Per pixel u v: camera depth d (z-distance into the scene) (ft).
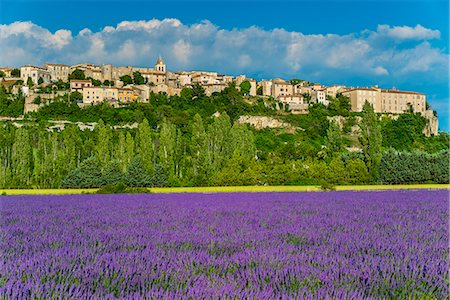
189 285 21.71
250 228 45.57
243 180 199.82
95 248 32.99
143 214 65.31
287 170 202.69
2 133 212.02
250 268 25.98
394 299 21.44
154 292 20.52
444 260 28.48
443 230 45.42
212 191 166.61
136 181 196.54
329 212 67.92
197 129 224.33
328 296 20.10
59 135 247.29
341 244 35.12
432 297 21.79
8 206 86.74
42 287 21.63
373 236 39.91
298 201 99.04
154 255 29.55
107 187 158.92
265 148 369.91
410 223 51.83
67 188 197.67
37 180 204.03
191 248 33.27
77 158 226.99
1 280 23.62
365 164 217.56
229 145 229.86
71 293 21.02
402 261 27.96
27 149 215.31
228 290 20.74
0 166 204.95
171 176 203.31
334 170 207.21
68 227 48.32
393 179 210.59
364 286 22.48
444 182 212.02
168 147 218.59
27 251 32.40
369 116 219.41
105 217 60.34
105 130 236.02
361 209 74.64
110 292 21.57
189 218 57.82
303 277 23.95
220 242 35.45
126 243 35.29
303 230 44.29
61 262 27.30
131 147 226.79
